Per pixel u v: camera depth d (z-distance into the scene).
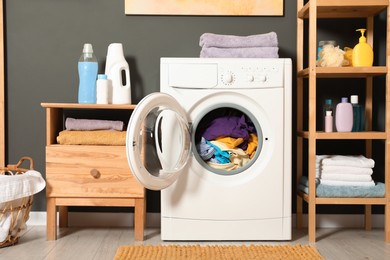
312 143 2.52
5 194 2.29
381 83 2.94
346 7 2.61
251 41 2.62
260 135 2.51
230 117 2.57
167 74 2.48
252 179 2.49
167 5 2.90
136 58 2.94
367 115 2.91
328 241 2.56
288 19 2.93
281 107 2.50
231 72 2.48
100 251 2.32
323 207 2.95
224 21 2.93
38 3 2.92
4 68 2.93
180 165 2.45
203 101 2.50
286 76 2.51
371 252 2.33
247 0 2.90
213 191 2.48
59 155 2.49
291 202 2.74
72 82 2.94
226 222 2.49
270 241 2.53
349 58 2.65
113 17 2.93
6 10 2.92
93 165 2.50
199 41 2.92
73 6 2.93
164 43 2.94
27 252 2.30
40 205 2.94
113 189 2.50
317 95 2.95
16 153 2.95
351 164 2.56
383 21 2.93
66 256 2.23
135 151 2.23
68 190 2.50
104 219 2.93
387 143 2.51
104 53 2.93
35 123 2.95
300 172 2.88
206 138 2.53
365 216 2.87
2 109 2.91
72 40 2.93
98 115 2.92
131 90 2.94
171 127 2.42
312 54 2.51
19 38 2.93
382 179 2.95
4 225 2.35
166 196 2.49
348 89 2.95
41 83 2.94
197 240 2.52
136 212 2.53
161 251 2.27
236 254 2.23
